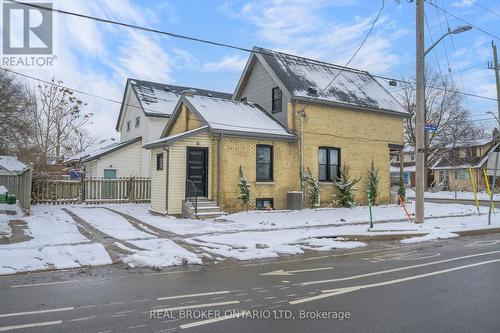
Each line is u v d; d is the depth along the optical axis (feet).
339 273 27.02
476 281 24.53
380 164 78.07
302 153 67.67
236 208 61.11
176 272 27.48
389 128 79.87
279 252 34.96
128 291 22.30
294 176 67.31
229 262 31.19
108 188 74.23
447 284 23.76
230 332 16.03
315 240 40.47
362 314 18.20
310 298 20.81
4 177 68.59
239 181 61.31
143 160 95.86
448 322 17.16
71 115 133.49
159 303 20.01
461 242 42.83
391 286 23.29
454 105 147.43
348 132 73.82
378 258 33.01
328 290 22.41
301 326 16.69
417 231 46.78
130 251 33.58
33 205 67.77
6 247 33.06
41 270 27.27
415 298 20.79
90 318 17.70
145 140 94.22
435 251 36.63
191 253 33.01
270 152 65.77
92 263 29.17
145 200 76.59
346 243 40.09
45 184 70.13
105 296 21.26
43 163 82.43
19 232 40.11
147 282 24.45
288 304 19.79
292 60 77.61
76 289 22.70
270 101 73.41
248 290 22.54
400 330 16.21
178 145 57.93
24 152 109.70
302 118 68.28
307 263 30.83
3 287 23.07
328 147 71.46
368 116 76.79
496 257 33.27
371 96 79.92
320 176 71.10
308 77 74.54
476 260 31.83
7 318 17.69
